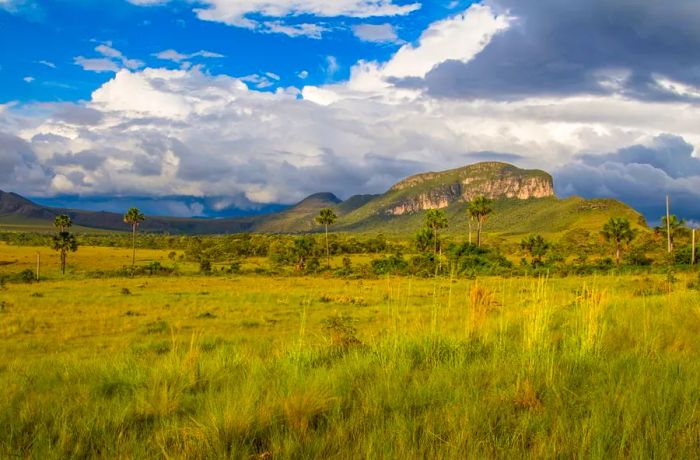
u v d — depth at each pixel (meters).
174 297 36.50
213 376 6.69
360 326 16.48
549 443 3.64
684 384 4.83
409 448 3.63
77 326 21.48
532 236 82.19
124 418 4.88
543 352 6.37
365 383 5.60
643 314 9.68
